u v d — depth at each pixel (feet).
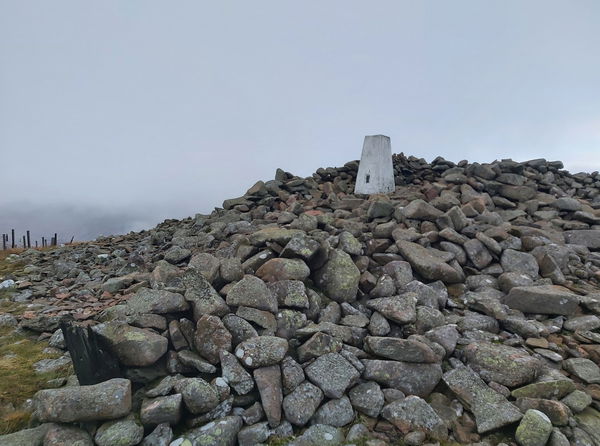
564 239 19.95
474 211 20.92
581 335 12.10
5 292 19.75
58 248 33.06
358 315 12.80
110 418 8.93
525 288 13.82
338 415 9.57
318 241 15.25
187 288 12.25
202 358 10.55
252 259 14.93
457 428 9.34
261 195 28.66
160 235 27.53
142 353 10.20
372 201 23.54
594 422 9.24
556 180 30.17
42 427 8.91
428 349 10.44
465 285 15.44
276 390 9.69
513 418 9.16
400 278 14.71
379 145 28.04
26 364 12.01
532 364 10.30
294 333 11.80
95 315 13.97
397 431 9.29
